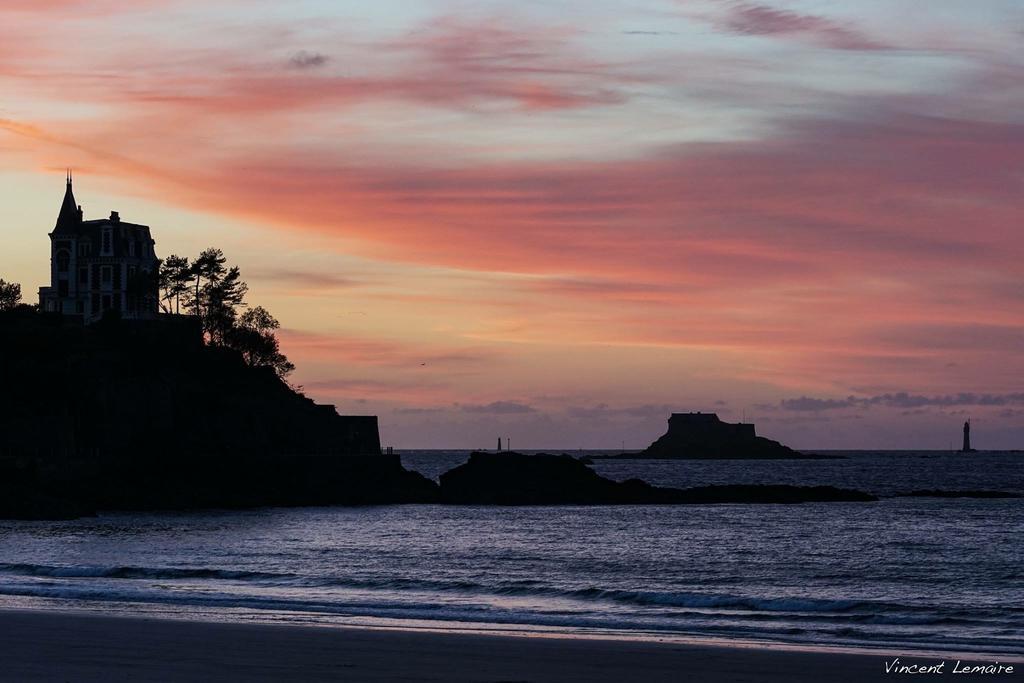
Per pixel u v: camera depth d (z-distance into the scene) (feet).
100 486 504.02
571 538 374.43
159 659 120.16
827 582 246.06
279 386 643.04
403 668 117.08
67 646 128.06
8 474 481.46
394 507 548.72
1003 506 562.66
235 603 185.57
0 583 211.41
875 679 115.96
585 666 119.85
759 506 567.59
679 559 298.35
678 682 112.47
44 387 542.98
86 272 629.92
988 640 153.38
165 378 577.02
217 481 536.42
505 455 611.06
